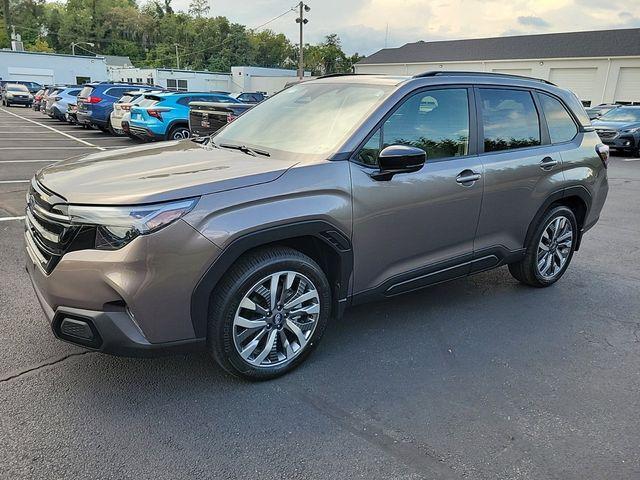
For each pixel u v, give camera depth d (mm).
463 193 3664
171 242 2508
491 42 40250
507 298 4457
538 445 2600
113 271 2467
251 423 2680
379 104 3346
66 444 2467
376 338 3646
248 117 4105
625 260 5664
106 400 2814
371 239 3244
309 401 2889
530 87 4312
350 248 3154
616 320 4090
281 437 2586
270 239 2795
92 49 107312
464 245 3848
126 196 2512
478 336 3732
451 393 3018
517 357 3459
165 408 2770
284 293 2994
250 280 2809
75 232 2520
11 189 8023
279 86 49094
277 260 2887
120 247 2463
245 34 95188
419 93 3520
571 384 3160
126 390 2912
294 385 3035
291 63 97438
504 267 5301
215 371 3141
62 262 2539
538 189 4227
